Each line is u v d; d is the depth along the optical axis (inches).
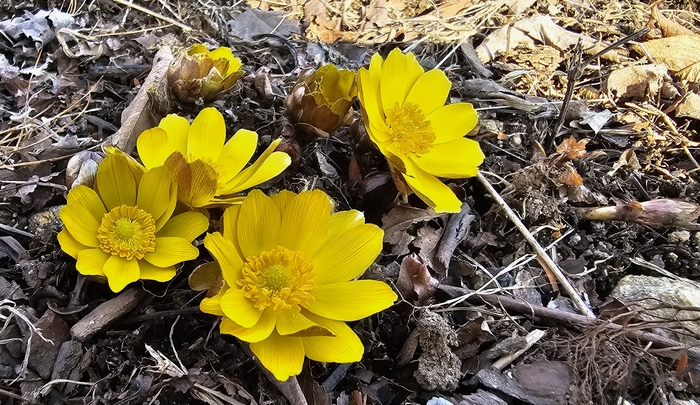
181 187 5.0
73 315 5.4
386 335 6.0
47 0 9.1
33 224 6.1
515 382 5.6
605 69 10.2
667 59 10.3
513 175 7.9
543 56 10.1
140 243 4.9
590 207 7.8
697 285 6.8
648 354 5.9
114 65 8.4
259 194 4.8
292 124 6.3
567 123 9.0
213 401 5.2
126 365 5.3
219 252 4.6
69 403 5.1
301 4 10.6
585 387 5.6
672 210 7.4
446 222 7.0
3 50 8.3
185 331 5.6
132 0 9.6
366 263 5.0
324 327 4.5
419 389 5.6
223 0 10.3
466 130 6.5
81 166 5.4
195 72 6.1
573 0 11.7
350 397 5.4
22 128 7.2
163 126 5.6
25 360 5.0
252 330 4.4
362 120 6.2
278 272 4.7
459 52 10.0
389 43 10.0
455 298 6.3
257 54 9.3
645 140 9.0
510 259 7.2
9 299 5.5
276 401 5.2
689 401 5.7
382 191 6.7
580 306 6.6
